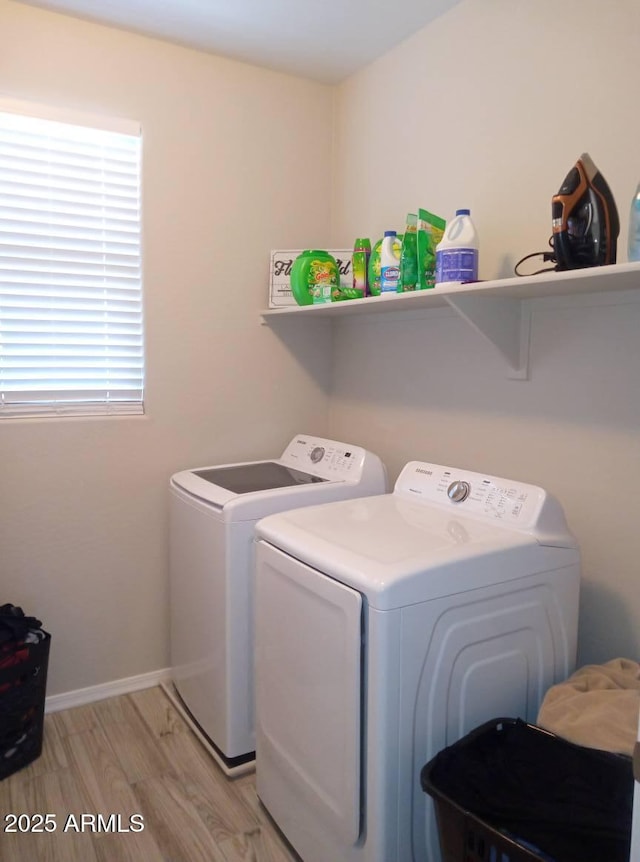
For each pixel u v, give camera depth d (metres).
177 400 2.36
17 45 1.96
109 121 2.11
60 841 1.62
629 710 1.25
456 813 1.12
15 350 2.09
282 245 2.52
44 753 1.98
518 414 1.84
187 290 2.33
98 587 2.27
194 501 2.00
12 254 2.04
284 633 1.50
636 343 1.51
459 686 1.34
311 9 1.98
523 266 1.78
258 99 2.40
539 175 1.72
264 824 1.69
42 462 2.14
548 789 1.16
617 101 1.51
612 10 1.51
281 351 2.57
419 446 2.23
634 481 1.54
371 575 1.22
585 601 1.68
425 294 1.69
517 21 1.76
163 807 1.75
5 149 2.00
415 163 2.17
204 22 2.07
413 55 2.15
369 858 1.28
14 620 1.93
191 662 2.10
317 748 1.40
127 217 2.21
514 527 1.50
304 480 2.14
